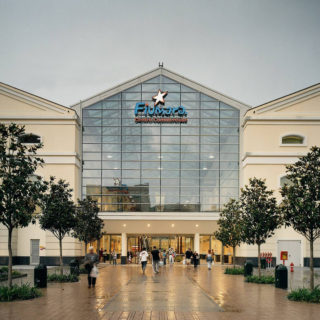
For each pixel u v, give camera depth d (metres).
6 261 40.12
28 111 41.78
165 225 45.47
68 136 41.84
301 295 16.14
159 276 28.36
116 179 45.94
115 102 46.69
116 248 46.41
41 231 40.69
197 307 14.27
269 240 40.59
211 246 46.47
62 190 25.05
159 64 47.00
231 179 45.97
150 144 46.41
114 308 13.95
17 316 12.43
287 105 41.84
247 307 14.39
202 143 46.38
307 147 41.38
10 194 16.69
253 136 41.69
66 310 13.53
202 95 46.78
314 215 17.53
